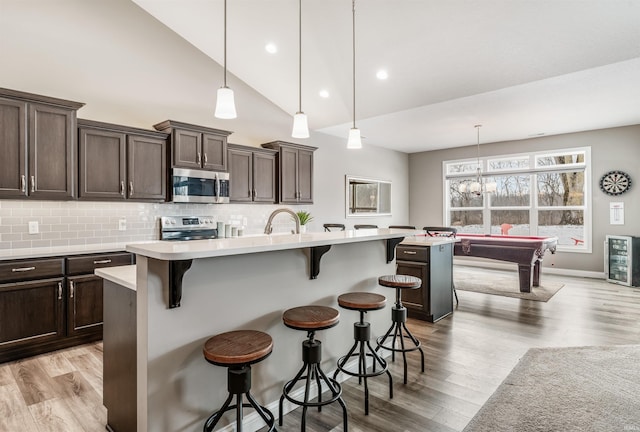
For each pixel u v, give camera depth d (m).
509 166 7.26
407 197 8.64
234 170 4.59
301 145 5.39
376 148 7.67
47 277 3.04
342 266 2.54
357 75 4.29
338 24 3.54
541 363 2.75
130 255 3.52
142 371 1.57
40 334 3.00
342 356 2.53
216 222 4.65
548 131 6.36
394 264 3.09
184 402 1.65
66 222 3.54
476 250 5.18
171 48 4.30
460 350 3.04
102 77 3.77
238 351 1.50
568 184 6.61
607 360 2.80
